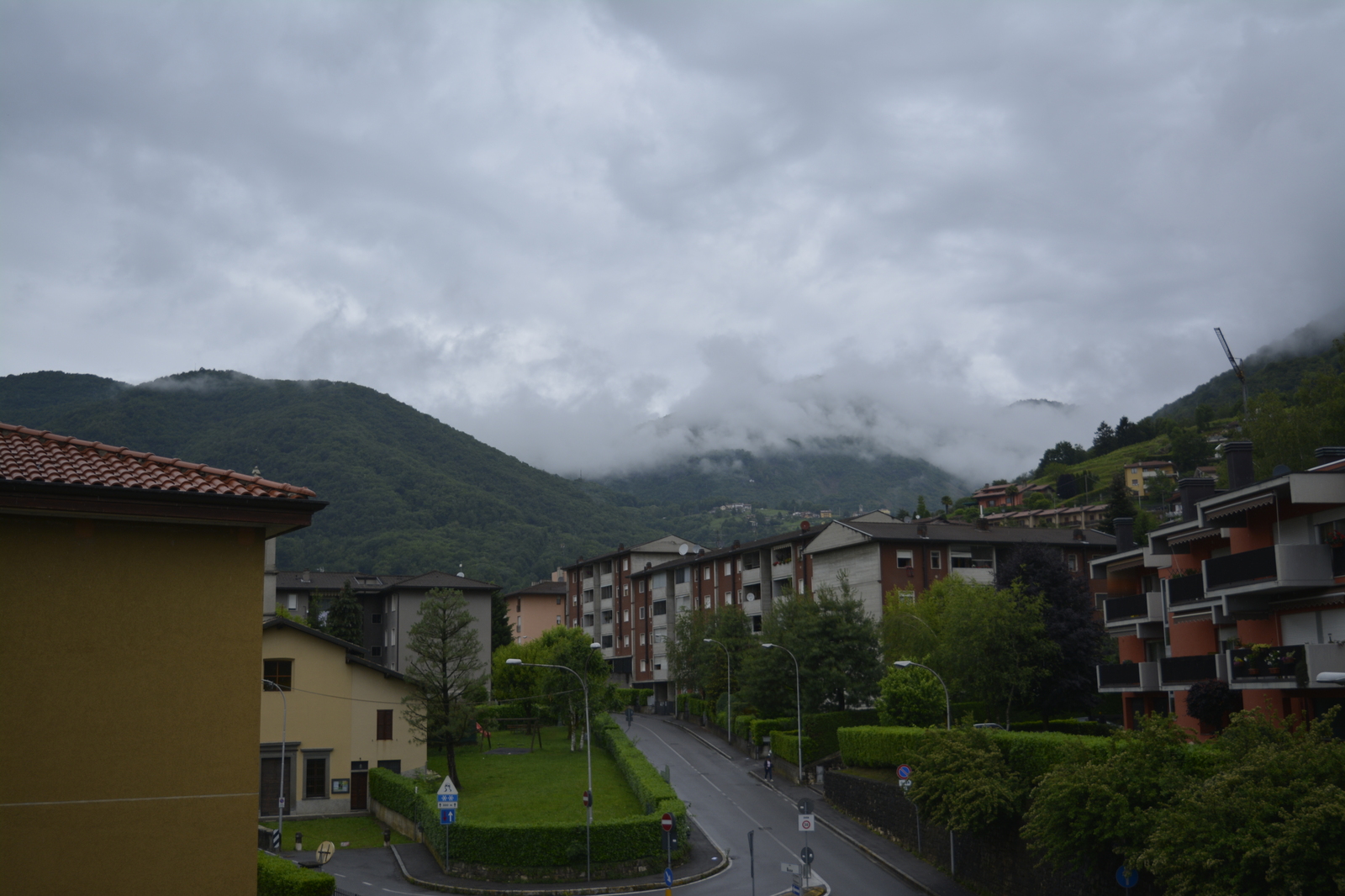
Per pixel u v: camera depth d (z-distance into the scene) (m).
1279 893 20.23
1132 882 26.11
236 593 16.41
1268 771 22.05
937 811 36.44
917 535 82.31
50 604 15.20
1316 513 34.28
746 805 56.72
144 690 15.57
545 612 144.00
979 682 58.03
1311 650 31.75
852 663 67.94
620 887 41.50
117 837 15.10
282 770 54.09
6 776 14.64
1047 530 89.50
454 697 59.62
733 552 100.44
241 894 15.66
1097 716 66.50
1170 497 160.88
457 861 44.09
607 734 70.38
